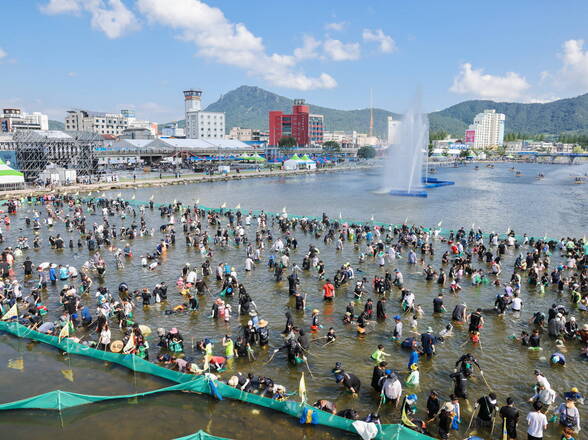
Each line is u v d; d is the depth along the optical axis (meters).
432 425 17.31
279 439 16.17
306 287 34.50
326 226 58.88
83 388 19.55
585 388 20.22
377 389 19.41
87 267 37.69
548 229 62.06
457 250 44.62
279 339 25.16
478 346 24.36
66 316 26.44
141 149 153.88
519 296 31.48
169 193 98.00
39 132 101.12
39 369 21.28
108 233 50.19
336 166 197.50
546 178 156.38
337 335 25.64
